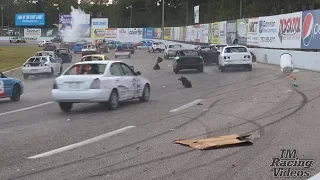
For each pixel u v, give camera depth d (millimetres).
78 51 68250
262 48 36469
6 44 95875
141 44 84875
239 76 25234
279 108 13289
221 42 49625
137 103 15664
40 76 29984
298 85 19219
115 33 101062
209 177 6656
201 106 14398
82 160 7836
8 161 7840
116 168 7270
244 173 6812
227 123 11141
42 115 13438
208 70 31141
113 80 14109
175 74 28953
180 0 115188
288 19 30891
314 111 12508
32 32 107438
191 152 8250
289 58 25234
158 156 8008
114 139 9562
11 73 32438
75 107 15094
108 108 14039
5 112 14289
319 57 25875
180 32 74875
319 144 8578
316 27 26344
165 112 13297
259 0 65375
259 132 9914
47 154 8320
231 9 74500
